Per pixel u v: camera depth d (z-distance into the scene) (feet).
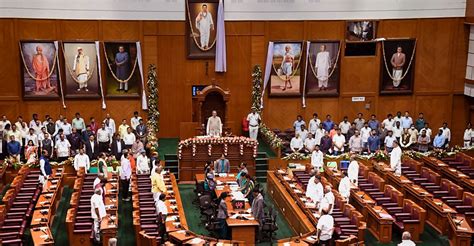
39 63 109.09
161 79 113.19
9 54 108.17
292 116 116.57
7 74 108.78
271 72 114.73
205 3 111.04
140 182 89.30
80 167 93.91
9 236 70.59
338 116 117.29
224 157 95.25
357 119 110.83
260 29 113.19
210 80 114.32
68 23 108.88
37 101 110.42
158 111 113.39
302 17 113.50
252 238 74.18
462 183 95.09
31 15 107.65
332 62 115.14
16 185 83.30
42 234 68.44
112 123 105.91
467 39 117.08
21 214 75.61
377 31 114.93
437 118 119.44
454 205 84.99
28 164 94.27
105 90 111.86
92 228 72.49
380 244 76.84
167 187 86.99
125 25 110.52
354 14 114.21
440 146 108.47
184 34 111.96
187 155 99.14
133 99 112.98
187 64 113.19
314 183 81.30
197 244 68.08
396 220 79.30
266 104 115.85
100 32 110.01
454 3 115.75
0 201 87.15
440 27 116.26
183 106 114.62
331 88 116.16
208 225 77.00
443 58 117.39
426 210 84.89
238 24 112.78
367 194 86.99
